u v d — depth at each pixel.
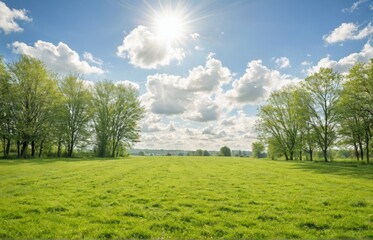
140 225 9.48
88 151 73.00
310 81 56.28
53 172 26.06
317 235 8.80
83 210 11.34
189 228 9.30
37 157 57.25
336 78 53.75
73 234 8.62
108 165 37.91
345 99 47.00
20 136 52.78
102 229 9.00
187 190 16.80
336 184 20.16
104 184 18.81
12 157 53.38
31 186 17.23
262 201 13.65
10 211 10.87
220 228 9.27
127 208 11.76
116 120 79.12
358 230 9.36
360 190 17.36
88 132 69.19
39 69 55.06
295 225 9.81
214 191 16.59
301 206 12.59
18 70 53.47
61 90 65.25
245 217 10.61
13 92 52.22
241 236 8.63
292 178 24.16
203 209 11.89
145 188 17.36
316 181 21.91
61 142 64.56
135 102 80.31
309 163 50.78
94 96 76.31
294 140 70.81
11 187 16.72
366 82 44.84
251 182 21.11
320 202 13.46
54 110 58.06
